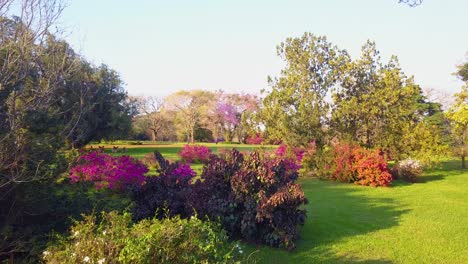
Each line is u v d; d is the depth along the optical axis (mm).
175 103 52500
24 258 5172
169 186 7711
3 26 4777
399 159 18078
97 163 10328
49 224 5695
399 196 12328
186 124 52312
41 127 5316
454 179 16859
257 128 18938
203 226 4457
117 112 31844
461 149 21609
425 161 17250
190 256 4008
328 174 16312
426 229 8188
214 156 8375
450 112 19438
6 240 5211
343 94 18984
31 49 4906
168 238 4012
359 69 18719
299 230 7773
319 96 17859
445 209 10258
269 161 8188
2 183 4773
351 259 6324
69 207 5918
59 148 5648
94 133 30188
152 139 54844
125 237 4121
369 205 10742
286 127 17359
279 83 18125
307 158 16938
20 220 5508
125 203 7426
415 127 18406
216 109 52062
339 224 8547
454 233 7883
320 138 17812
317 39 18031
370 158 14773
